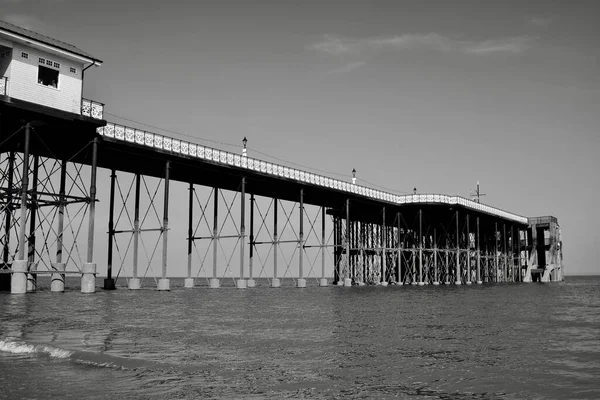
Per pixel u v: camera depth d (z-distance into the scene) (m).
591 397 10.82
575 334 20.00
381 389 11.38
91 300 33.81
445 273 88.25
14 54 35.97
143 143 43.84
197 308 30.59
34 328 19.41
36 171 44.25
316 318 25.56
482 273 99.94
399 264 74.94
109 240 49.38
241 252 55.62
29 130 36.78
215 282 57.00
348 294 49.25
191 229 56.59
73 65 38.97
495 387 11.59
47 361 13.63
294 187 60.56
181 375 12.38
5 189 36.66
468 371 13.13
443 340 18.28
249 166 53.34
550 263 103.88
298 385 11.61
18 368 12.83
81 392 10.81
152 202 49.31
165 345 16.48
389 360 14.49
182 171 51.69
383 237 72.81
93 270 39.78
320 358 14.70
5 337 16.95
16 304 29.03
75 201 39.38
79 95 39.09
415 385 11.73
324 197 67.62
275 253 62.56
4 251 41.94
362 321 24.38
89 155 45.00
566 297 46.28
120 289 49.69
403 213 79.38
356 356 15.05
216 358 14.51
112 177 49.62
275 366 13.55
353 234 82.25
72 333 18.47
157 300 36.31
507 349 16.41
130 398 10.44
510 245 103.56
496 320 25.14
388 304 35.91
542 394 11.07
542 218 103.75
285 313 28.17
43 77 37.66
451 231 90.69
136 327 20.61
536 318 26.34
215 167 50.41
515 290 61.78
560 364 14.05
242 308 31.20
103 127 41.03
